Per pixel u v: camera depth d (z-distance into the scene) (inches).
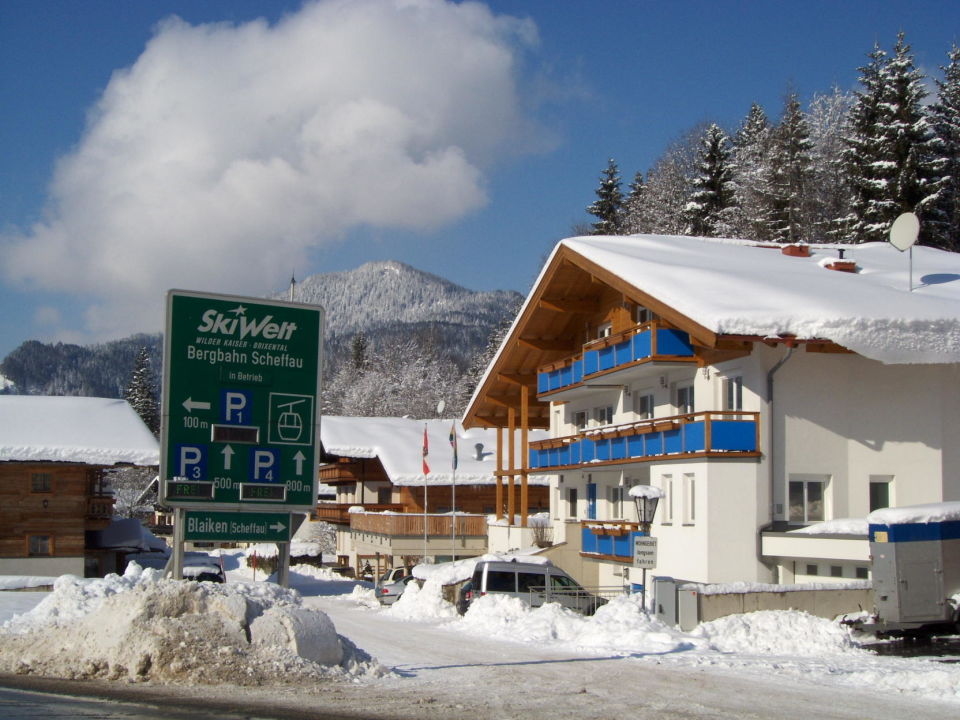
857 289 1183.6
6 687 532.1
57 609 737.0
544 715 486.9
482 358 4554.6
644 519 942.4
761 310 1063.0
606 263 1294.3
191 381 637.3
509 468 1775.3
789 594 910.4
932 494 1122.0
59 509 1723.7
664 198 3061.0
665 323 1233.4
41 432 1754.4
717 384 1200.2
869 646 808.9
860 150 2284.7
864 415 1127.6
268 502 649.6
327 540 3002.0
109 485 1968.5
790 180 2640.3
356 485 2445.9
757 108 3267.7
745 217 2714.1
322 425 2439.7
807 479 1119.0
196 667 560.7
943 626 847.1
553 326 1611.7
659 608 909.2
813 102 3184.1
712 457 1091.9
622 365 1305.4
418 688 575.2
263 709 480.7
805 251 1505.9
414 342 5068.9
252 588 642.8
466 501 2249.0
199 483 633.0
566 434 1690.5
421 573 1507.1
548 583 1130.0
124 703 487.5
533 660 725.9
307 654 596.7
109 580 816.9
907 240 1266.0
